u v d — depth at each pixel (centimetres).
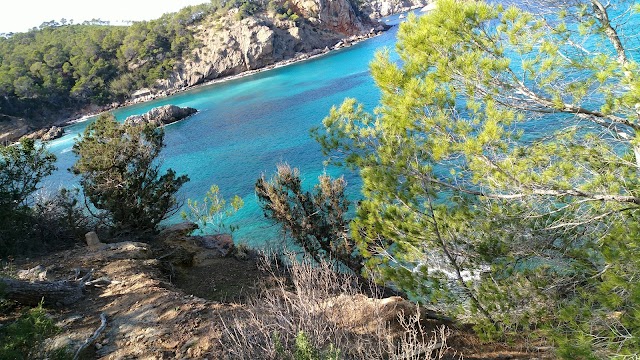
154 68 12619
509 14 680
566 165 717
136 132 1638
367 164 755
